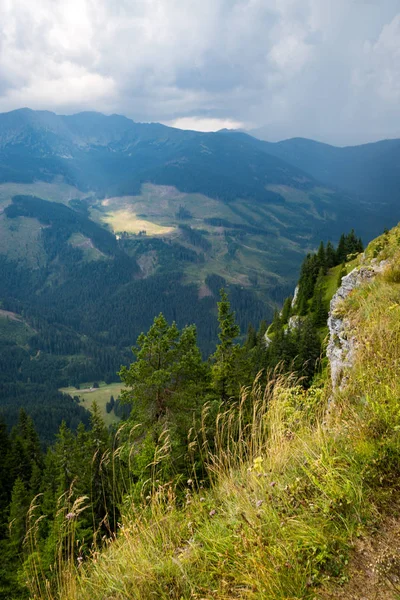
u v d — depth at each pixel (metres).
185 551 3.50
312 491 3.49
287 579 2.70
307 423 5.48
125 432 20.89
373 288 9.61
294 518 3.21
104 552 4.11
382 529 2.96
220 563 3.09
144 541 4.01
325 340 9.28
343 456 3.65
